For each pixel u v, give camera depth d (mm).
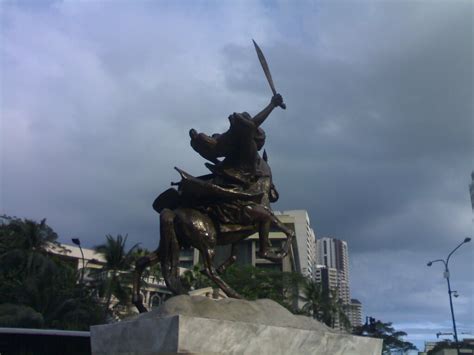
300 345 5156
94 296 33125
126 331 4773
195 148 6805
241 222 6352
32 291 27078
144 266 6297
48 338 17547
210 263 5984
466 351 45781
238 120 6277
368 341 6059
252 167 6578
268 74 6785
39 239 32031
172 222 6031
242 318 5145
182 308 4934
